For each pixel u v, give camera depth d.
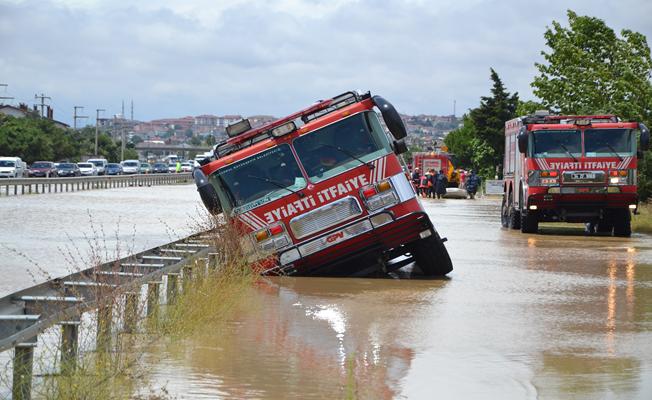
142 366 11.57
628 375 11.41
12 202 60.75
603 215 34.84
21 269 23.42
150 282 14.78
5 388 10.74
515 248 29.14
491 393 10.53
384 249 20.56
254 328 14.48
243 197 20.59
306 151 20.53
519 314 15.99
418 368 11.77
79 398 9.88
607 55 57.19
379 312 16.17
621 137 33.91
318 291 18.78
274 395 10.36
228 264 19.47
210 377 11.12
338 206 20.34
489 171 122.00
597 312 16.23
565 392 10.55
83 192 81.81
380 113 20.92
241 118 21.17
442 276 21.48
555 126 34.03
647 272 22.47
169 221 41.94
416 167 89.56
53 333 13.94
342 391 10.55
